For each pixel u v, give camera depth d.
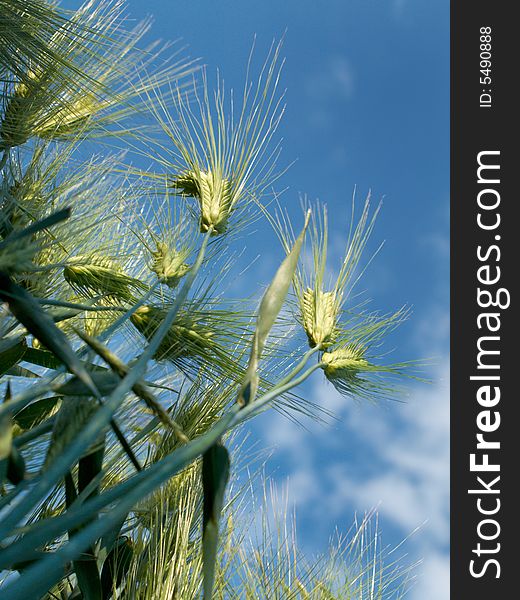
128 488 1.05
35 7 1.85
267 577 1.96
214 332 1.80
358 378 1.86
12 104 1.95
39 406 1.64
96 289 1.80
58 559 0.90
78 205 1.78
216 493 1.27
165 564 1.76
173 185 1.96
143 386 1.13
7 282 1.10
